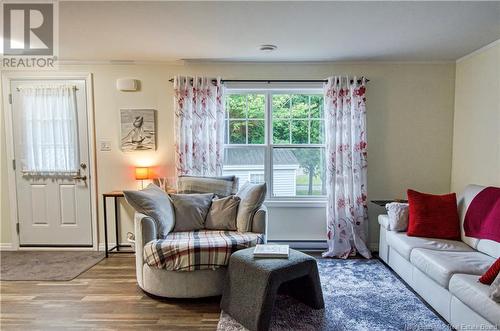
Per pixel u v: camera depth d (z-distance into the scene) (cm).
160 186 372
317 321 225
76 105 380
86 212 389
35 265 337
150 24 259
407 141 379
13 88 379
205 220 313
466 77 351
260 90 385
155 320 229
